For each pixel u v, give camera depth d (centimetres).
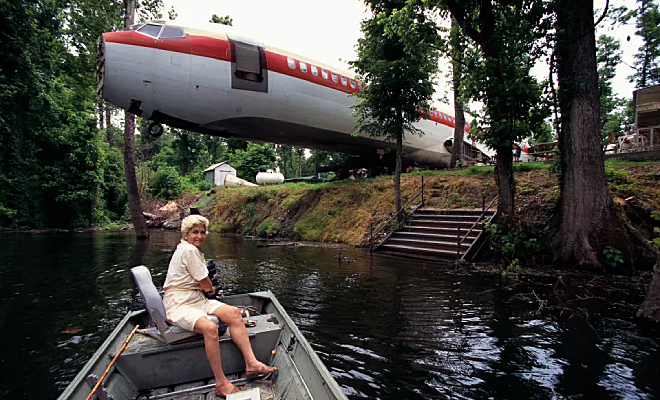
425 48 1021
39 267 974
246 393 260
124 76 1077
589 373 351
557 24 850
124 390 267
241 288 708
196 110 1238
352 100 1645
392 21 1009
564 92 841
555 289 657
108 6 1645
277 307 407
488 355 395
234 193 2597
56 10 2150
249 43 1300
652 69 2394
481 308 555
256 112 1362
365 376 352
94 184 2348
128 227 2448
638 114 1506
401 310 554
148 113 1191
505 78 905
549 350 404
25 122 2061
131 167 1734
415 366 372
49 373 379
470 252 912
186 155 4078
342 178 2242
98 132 2470
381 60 1264
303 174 5791
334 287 704
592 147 797
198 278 306
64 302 638
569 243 812
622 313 523
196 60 1171
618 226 775
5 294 691
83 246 1436
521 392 321
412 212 1266
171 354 296
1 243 1523
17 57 1909
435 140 2230
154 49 1105
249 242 1589
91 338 473
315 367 253
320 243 1444
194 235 323
